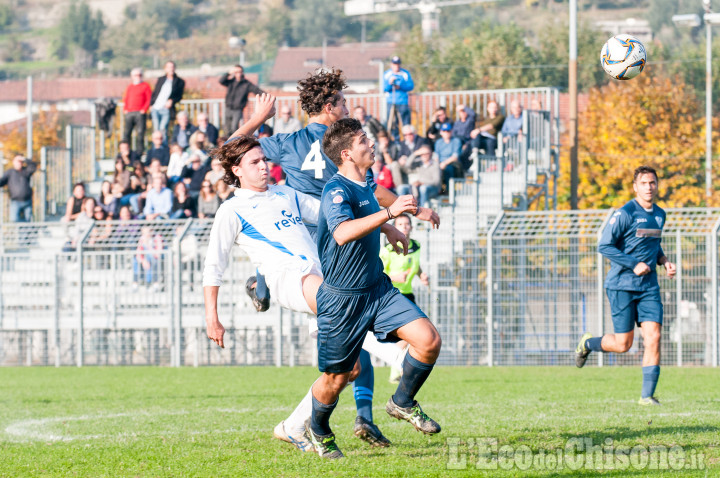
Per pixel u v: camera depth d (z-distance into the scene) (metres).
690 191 52.03
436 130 29.77
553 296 22.17
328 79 10.27
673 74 76.12
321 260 8.42
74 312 24.64
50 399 15.95
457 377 19.27
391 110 30.05
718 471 8.04
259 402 15.00
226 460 9.08
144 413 13.67
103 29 168.75
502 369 21.38
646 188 13.31
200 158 29.00
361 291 8.41
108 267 24.31
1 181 31.25
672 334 21.97
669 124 55.12
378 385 17.72
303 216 9.58
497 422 11.56
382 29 157.75
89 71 163.12
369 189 8.51
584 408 13.08
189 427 11.88
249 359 24.22
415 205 7.71
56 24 181.38
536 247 22.27
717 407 12.97
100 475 8.46
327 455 9.02
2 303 25.17
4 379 20.52
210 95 80.81
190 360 24.48
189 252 23.97
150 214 27.23
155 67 154.38
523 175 28.50
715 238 21.64
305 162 10.12
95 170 35.00
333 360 8.52
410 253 16.83
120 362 24.72
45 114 94.25
